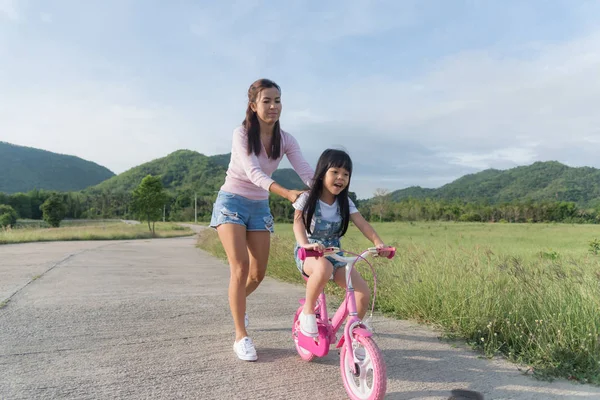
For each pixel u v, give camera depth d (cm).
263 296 601
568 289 416
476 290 451
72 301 512
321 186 300
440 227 4278
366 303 289
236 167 342
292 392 271
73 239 2738
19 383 267
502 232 3259
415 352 364
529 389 288
